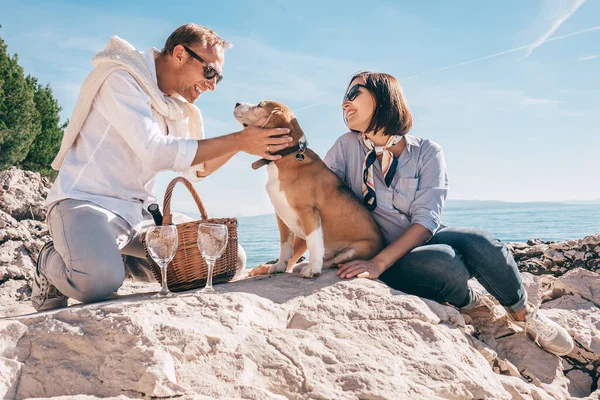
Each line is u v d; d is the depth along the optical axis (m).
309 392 2.27
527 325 3.52
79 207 3.31
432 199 3.63
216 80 3.85
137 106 3.42
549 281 4.68
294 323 2.87
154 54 3.79
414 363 2.63
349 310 2.97
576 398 3.19
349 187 3.89
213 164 4.17
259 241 41.75
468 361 2.88
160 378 2.11
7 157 20.17
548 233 39.12
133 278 4.18
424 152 3.82
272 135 3.50
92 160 3.47
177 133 3.90
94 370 2.29
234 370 2.29
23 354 2.39
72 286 3.15
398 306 3.04
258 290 3.21
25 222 7.50
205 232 3.11
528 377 3.28
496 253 3.40
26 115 21.00
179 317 2.62
